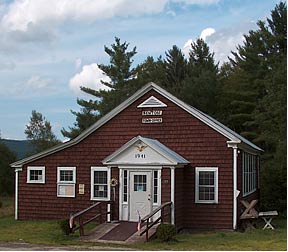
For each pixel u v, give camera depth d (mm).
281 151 35125
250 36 55281
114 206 25875
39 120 66062
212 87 55312
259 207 36375
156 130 27016
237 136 27906
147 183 25281
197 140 26359
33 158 28953
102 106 58156
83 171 28062
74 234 23078
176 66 66625
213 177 26047
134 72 60969
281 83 38938
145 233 22484
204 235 23766
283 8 53875
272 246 20047
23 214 29000
